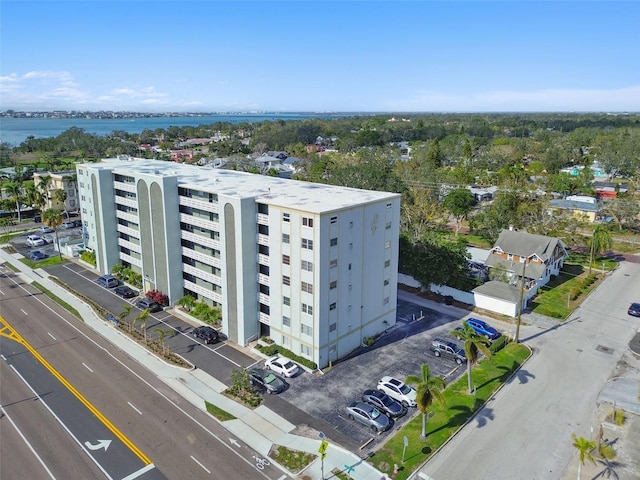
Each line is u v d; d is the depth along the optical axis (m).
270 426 39.62
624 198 118.25
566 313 62.00
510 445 37.06
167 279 63.09
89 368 48.97
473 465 34.91
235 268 52.28
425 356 51.31
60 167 175.50
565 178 133.12
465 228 110.44
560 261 79.19
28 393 44.47
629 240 98.12
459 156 196.25
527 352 51.75
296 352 50.47
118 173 71.19
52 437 38.31
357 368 48.94
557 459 35.56
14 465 35.16
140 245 67.69
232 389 44.62
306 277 47.31
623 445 37.00
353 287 50.72
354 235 49.28
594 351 52.09
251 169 159.88
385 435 38.38
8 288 72.00
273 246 50.03
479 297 63.97
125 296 67.19
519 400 42.97
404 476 33.81
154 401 43.22
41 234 103.12
